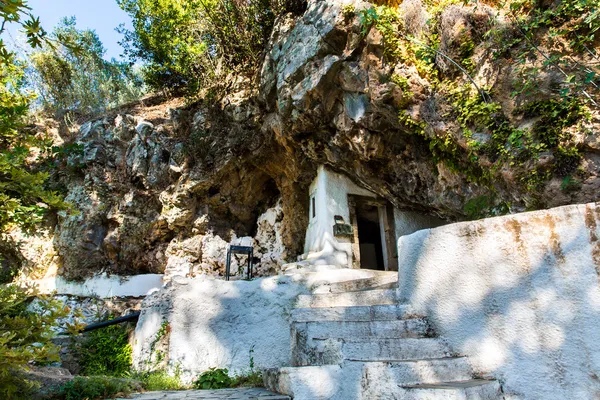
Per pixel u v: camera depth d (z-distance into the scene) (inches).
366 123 255.0
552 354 104.3
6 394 119.1
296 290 229.8
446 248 135.3
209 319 225.3
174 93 525.7
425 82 223.0
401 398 101.2
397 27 231.3
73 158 430.9
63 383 144.5
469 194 236.1
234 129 374.6
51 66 526.6
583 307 101.6
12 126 156.9
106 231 416.8
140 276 410.0
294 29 283.6
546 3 181.8
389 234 321.7
